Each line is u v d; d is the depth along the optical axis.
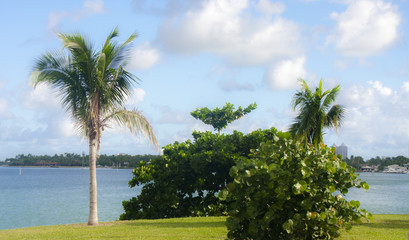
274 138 7.74
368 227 13.20
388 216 17.86
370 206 33.41
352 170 7.87
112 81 15.34
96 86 14.89
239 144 21.34
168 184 20.98
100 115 15.38
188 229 12.71
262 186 7.01
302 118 18.45
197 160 20.30
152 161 21.50
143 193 20.67
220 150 20.98
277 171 7.00
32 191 60.12
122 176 141.12
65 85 15.17
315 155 7.75
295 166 7.49
